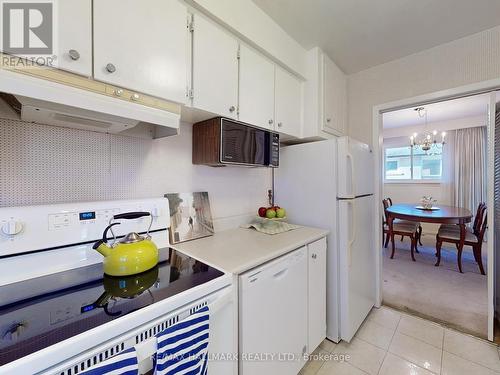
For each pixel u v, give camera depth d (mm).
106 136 1144
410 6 1475
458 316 2041
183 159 1455
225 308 890
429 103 2043
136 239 931
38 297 708
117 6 852
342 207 1685
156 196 1327
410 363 1520
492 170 1729
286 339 1263
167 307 678
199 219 1498
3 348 480
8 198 891
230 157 1358
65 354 492
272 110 1615
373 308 2199
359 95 2354
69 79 751
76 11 759
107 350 554
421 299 2350
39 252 843
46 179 975
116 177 1175
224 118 1318
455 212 3402
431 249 4098
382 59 2119
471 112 4125
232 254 1152
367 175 2086
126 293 731
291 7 1470
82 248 936
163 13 987
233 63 1322
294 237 1498
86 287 775
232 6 1268
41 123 954
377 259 2213
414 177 5391
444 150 4898
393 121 4734
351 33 1744
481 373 1430
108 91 835
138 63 905
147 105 940
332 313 1727
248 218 1905
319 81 1911
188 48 1106
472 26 1672
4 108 842
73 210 917
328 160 1751
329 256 1737
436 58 1921
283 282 1237
